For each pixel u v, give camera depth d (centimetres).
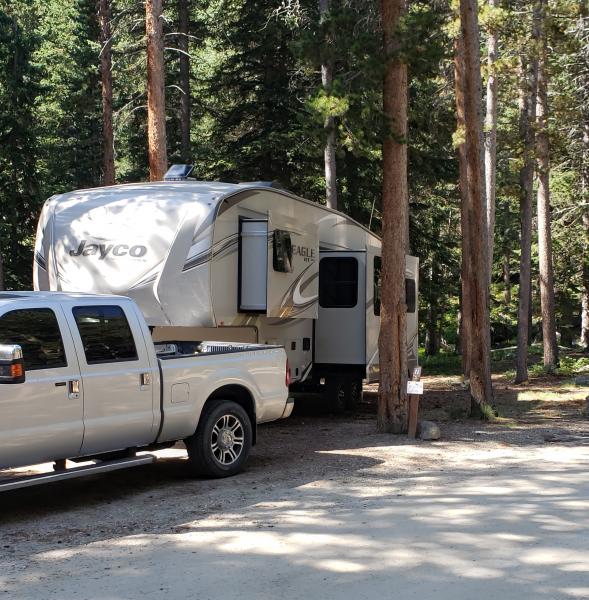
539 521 707
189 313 1197
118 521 738
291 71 2634
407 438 1227
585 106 2720
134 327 845
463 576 558
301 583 548
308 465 1005
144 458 848
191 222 1209
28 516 765
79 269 1249
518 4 2184
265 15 2638
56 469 798
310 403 1791
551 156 2569
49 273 1272
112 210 1253
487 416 1433
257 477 934
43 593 538
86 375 784
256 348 994
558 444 1166
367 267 1584
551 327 2684
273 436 1262
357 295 1582
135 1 2678
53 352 763
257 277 1275
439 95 2223
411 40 1219
